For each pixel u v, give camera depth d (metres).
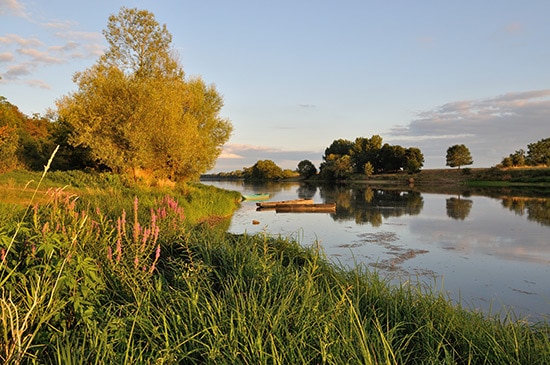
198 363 3.11
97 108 23.36
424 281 9.09
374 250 12.79
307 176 129.50
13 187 16.08
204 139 31.67
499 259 11.53
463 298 7.89
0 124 33.53
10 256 3.39
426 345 3.64
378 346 3.22
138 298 3.78
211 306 3.79
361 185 83.81
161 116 23.75
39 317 2.95
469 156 102.75
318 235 15.77
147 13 26.97
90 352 2.75
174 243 6.36
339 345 3.19
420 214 24.59
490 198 39.59
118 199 12.04
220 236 7.80
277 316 3.50
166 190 22.88
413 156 103.06
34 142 35.38
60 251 3.46
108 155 22.20
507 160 88.06
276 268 5.25
